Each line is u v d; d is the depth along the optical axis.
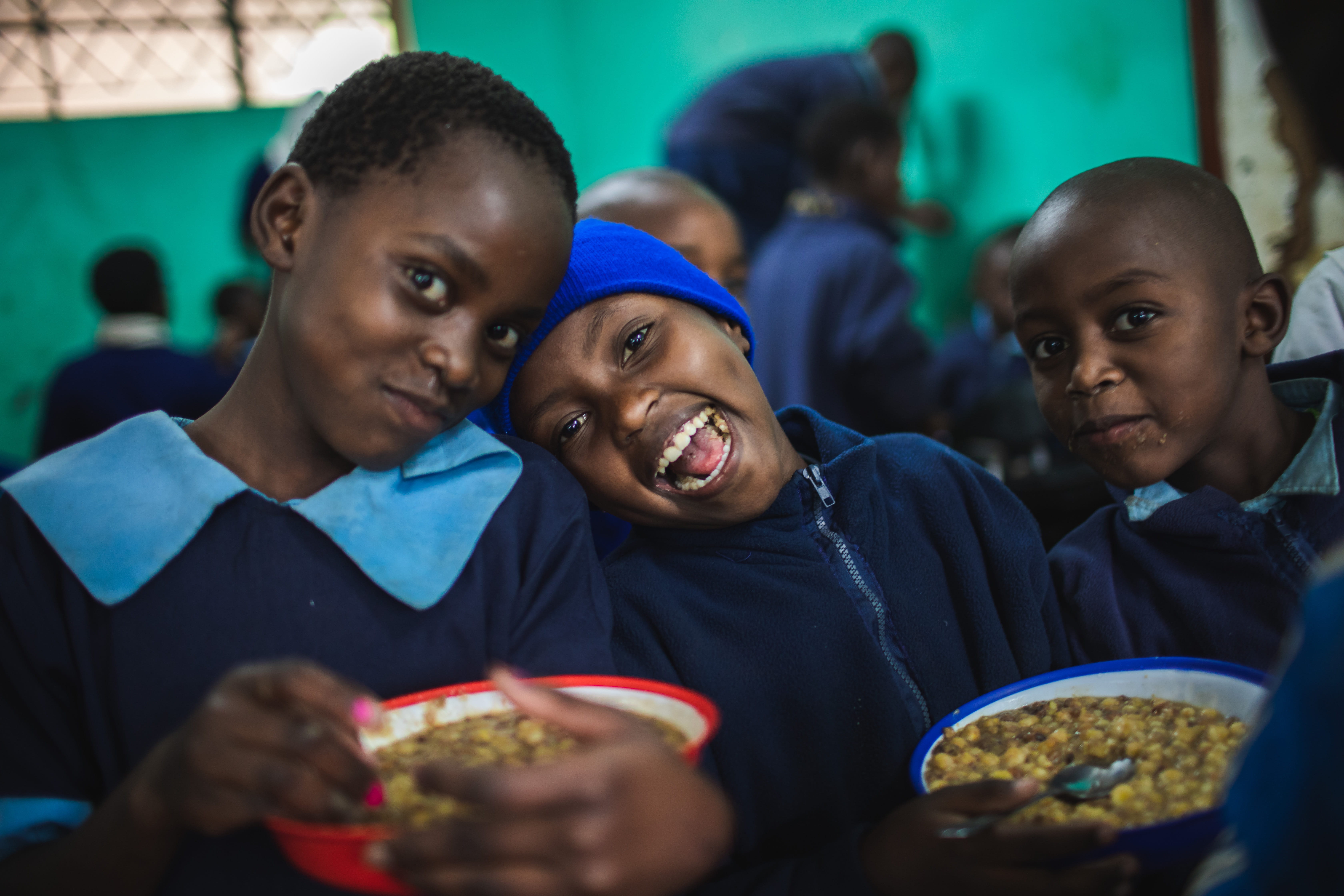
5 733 0.91
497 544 1.03
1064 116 3.78
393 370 0.90
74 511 0.95
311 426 0.99
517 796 0.59
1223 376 1.13
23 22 6.25
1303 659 0.55
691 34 5.63
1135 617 1.21
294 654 0.92
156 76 6.41
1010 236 3.60
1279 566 1.16
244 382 1.02
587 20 6.29
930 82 4.32
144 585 0.92
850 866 0.91
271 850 0.87
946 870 0.82
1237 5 2.08
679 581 1.21
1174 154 3.41
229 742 0.66
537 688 0.72
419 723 0.90
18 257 6.38
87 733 0.94
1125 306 1.11
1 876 0.83
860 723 1.15
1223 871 0.65
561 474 1.12
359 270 0.89
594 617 1.04
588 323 1.15
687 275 1.25
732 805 1.13
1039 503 1.99
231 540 0.95
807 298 2.98
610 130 6.38
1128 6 3.47
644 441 1.14
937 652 1.20
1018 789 0.81
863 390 2.98
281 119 6.46
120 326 3.89
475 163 0.90
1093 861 0.78
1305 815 0.54
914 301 4.05
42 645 0.93
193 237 6.50
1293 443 1.22
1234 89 2.11
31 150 6.32
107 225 6.44
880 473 1.29
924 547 1.24
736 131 3.97
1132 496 1.22
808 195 3.18
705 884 1.03
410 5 6.43
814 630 1.17
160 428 1.00
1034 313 1.17
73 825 0.92
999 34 3.97
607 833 0.60
